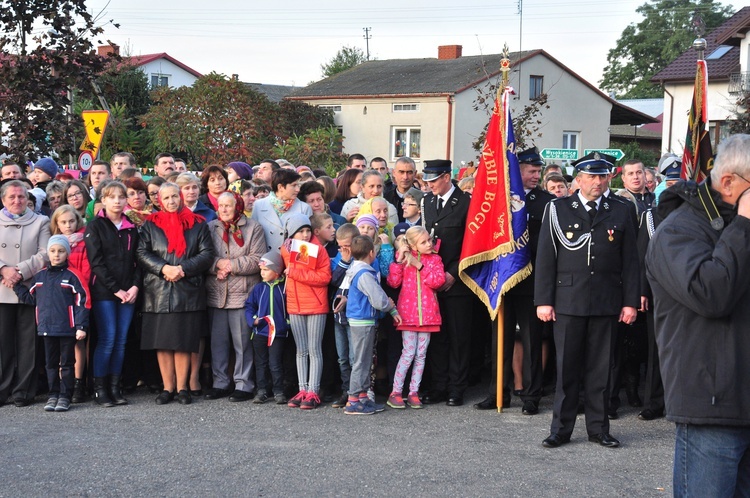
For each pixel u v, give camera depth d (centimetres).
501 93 764
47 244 774
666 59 7144
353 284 751
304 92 4053
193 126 2809
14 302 767
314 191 855
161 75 4997
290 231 777
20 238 770
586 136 4009
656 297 393
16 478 566
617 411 786
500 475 580
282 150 2952
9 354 773
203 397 808
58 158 1298
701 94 791
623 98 7388
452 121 3603
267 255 785
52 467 588
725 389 373
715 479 379
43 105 1251
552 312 668
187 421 715
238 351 799
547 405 794
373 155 3816
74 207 834
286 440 658
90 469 584
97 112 1270
